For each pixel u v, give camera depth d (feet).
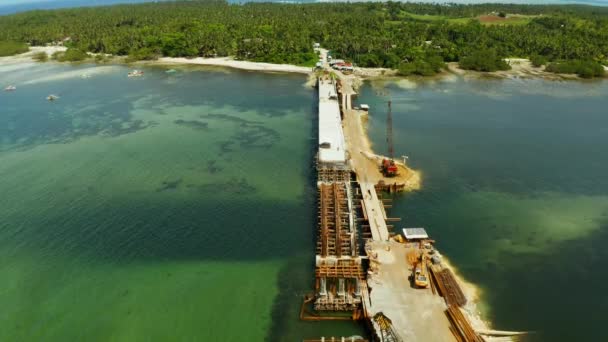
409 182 323.37
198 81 644.69
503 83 615.98
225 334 198.08
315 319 203.10
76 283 232.73
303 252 250.37
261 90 587.68
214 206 299.17
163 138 422.41
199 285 227.40
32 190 326.24
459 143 399.44
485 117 470.80
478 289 219.41
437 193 311.47
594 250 248.11
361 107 491.31
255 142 407.44
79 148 403.54
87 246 260.83
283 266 239.50
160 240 263.90
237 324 203.00
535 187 318.86
